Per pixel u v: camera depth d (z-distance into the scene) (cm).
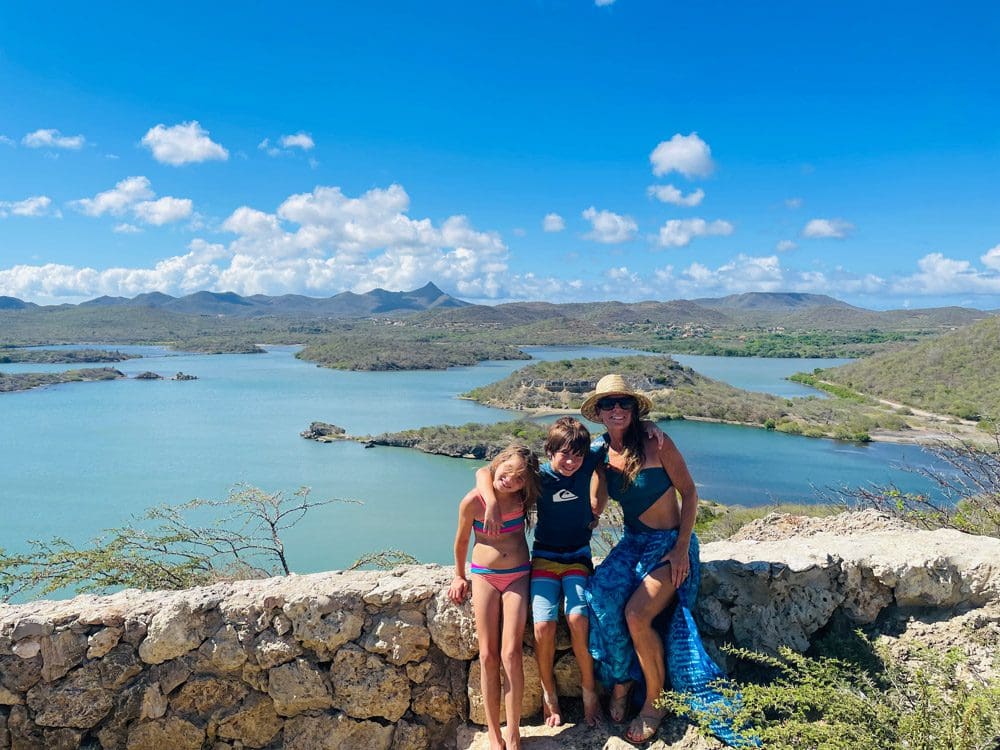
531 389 9062
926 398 7475
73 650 337
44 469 4972
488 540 337
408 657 347
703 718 306
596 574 343
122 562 678
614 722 336
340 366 15175
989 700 283
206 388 10788
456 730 350
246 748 349
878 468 5012
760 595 371
